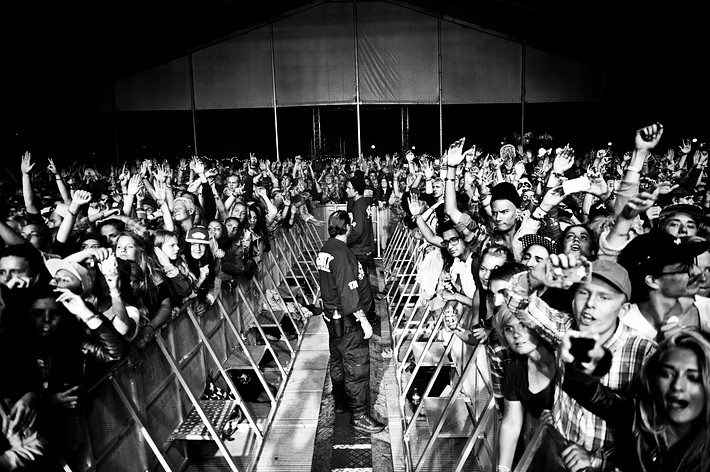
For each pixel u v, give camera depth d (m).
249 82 20.89
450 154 4.23
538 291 2.09
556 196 3.51
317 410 4.61
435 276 5.40
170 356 3.40
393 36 20.45
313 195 14.05
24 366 2.12
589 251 3.20
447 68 20.59
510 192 3.57
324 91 20.78
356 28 19.92
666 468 1.54
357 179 8.10
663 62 17.36
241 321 5.64
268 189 10.97
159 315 3.47
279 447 4.05
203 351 4.39
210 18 19.03
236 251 5.46
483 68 20.58
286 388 5.05
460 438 3.96
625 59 18.84
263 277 6.86
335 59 20.61
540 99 20.61
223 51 20.77
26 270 2.25
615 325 1.79
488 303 2.90
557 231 4.47
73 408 2.25
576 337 1.47
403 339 5.77
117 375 2.80
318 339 6.39
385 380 5.23
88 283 2.75
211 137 25.89
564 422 1.87
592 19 16.91
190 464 3.82
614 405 1.58
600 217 4.39
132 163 20.48
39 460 2.05
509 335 2.06
